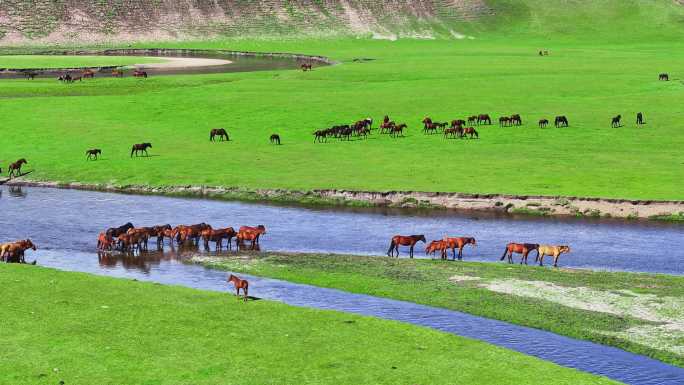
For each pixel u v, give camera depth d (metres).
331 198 64.12
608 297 39.25
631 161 72.31
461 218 58.97
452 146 80.44
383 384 28.66
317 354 31.19
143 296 37.66
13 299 36.25
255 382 28.52
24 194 68.00
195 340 32.19
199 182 68.94
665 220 57.56
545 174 68.00
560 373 29.91
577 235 53.81
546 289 40.56
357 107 101.00
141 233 50.03
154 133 89.31
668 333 34.53
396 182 66.44
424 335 33.66
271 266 45.62
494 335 34.72
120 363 29.70
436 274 43.53
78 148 82.19
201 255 48.62
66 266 46.03
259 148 81.56
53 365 29.31
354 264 45.78
